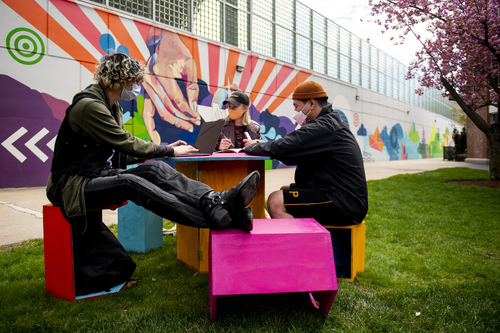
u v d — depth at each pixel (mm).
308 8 15219
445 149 25906
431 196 5781
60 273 1819
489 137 8508
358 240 2207
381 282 2096
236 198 1532
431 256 2666
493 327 1507
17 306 1712
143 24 9070
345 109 17844
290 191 2123
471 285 2006
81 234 1897
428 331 1494
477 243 3031
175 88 9914
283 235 1501
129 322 1522
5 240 3084
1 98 6867
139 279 2141
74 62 7785
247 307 1704
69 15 7684
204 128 2729
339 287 1996
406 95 25906
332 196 2049
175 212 1588
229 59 11539
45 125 7406
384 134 22188
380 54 21516
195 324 1494
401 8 8453
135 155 1878
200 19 10695
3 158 6930
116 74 1854
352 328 1500
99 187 1691
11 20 6922
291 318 1567
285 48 14008
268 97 13109
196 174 2285
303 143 2078
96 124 1732
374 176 10516
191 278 2152
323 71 16266
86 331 1458
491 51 7551
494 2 7359
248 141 2801
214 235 1475
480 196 5809
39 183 7352
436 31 8523
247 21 12352
